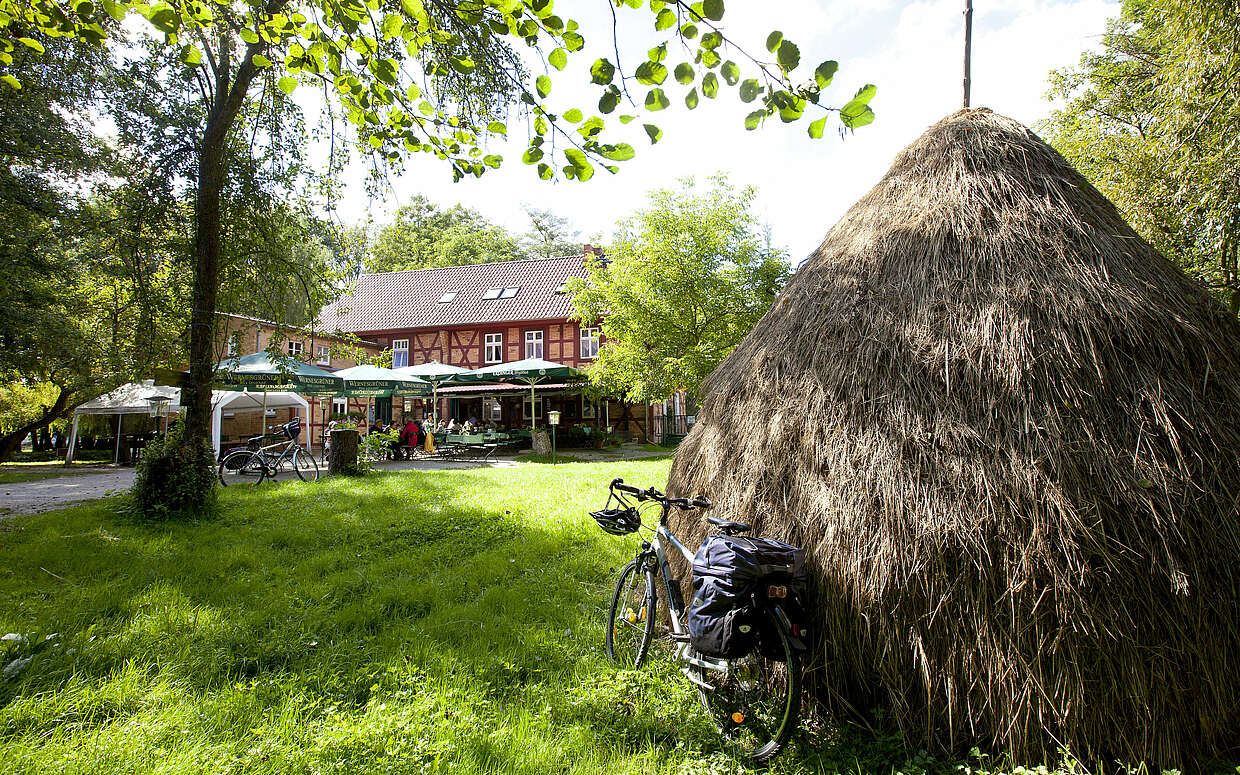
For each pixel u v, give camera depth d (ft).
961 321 8.68
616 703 8.94
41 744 7.77
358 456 43.45
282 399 56.95
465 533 20.53
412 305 91.71
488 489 30.78
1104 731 6.72
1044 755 6.81
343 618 12.59
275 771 7.22
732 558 7.43
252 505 26.08
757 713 8.35
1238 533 7.04
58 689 9.31
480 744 7.88
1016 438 7.65
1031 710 6.84
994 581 7.12
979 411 8.00
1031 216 9.41
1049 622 6.89
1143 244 9.34
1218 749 7.02
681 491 11.36
